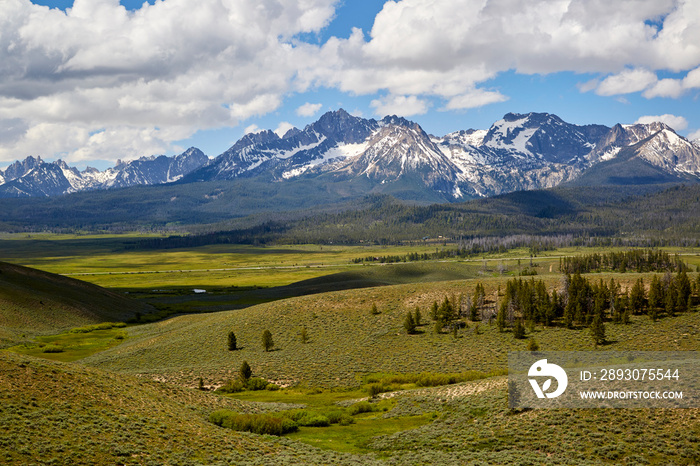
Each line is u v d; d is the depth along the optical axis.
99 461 36.12
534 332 89.19
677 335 79.44
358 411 57.97
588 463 38.12
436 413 53.38
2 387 43.91
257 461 40.19
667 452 37.81
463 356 80.94
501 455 40.91
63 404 44.06
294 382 75.44
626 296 92.88
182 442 42.28
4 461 33.12
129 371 84.44
